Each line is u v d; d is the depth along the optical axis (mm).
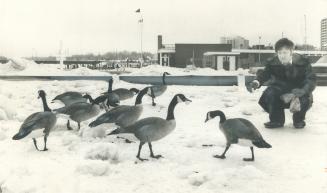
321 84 23719
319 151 8625
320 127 11086
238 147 9023
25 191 6488
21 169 7402
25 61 38844
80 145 9297
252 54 67000
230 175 6992
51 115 8797
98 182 6871
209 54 63531
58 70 38062
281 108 10977
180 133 10422
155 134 7969
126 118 9430
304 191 6352
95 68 69438
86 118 10602
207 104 15172
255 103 15547
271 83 11117
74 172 7336
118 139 9836
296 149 8820
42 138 10070
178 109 14164
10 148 9125
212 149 8852
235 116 12875
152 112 13484
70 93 12797
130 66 78562
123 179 7043
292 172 7289
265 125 11070
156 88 14695
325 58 26688
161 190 6535
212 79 24906
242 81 22031
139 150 8109
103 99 11102
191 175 6922
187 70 43219
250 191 6414
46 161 8031
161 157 8250
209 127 11219
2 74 33531
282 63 10820
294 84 10938
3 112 12688
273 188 6516
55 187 6637
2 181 6906
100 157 8172
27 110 14312
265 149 8859
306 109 10812
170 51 71000
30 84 23141
